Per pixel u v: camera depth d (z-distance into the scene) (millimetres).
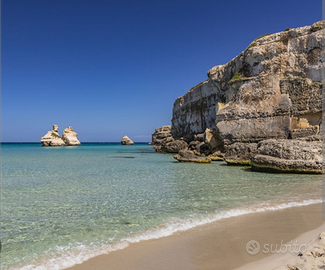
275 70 25625
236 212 7586
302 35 24969
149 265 4371
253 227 6148
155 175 16438
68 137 97312
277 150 17250
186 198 9727
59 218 7453
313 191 10641
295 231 5742
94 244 5426
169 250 4965
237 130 26344
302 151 16406
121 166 22594
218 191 11000
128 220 7102
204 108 44250
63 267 4426
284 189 11211
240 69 29203
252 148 21516
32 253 5062
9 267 4492
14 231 6422
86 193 10930
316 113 22562
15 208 8609
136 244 5324
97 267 4367
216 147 30172
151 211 7992
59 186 12664
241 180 13875
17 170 19859
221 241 5316
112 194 10672
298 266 3805
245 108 26375
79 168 21156
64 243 5547
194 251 4867
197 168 20219
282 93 24719
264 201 8969
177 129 60594
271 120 24641
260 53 26547
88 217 7500
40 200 9742
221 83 35312
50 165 23922
